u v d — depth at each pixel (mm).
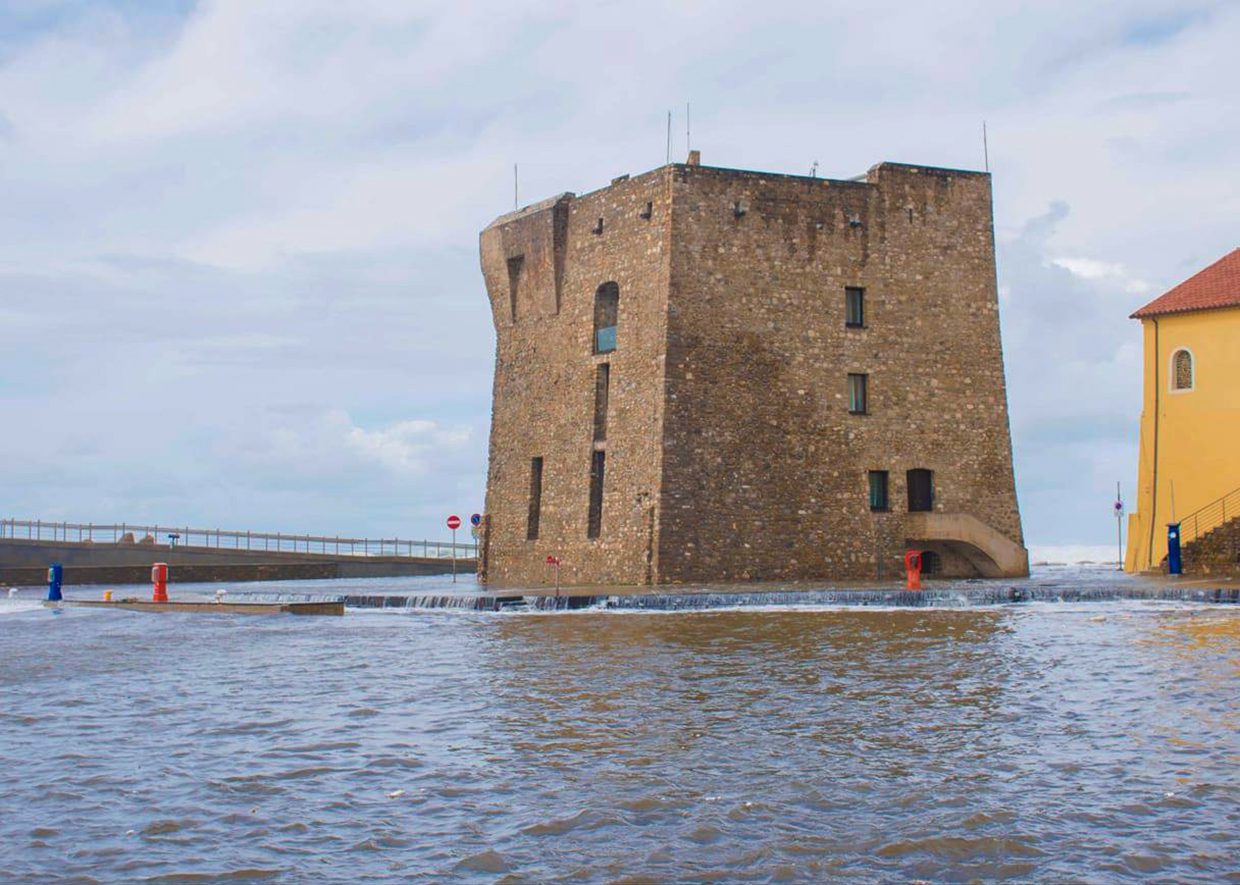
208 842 16438
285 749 21359
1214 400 55312
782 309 55094
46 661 31734
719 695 25656
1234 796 17797
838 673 28047
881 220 57219
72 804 18062
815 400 55344
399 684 27656
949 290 58344
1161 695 24750
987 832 16453
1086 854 15617
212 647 34406
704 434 53281
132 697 26344
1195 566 52031
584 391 57625
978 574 56844
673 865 15469
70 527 74000
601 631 36219
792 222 55594
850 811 17453
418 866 15555
